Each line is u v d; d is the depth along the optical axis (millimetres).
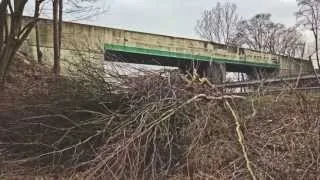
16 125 9688
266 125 8898
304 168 7820
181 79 9398
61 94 9695
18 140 9711
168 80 9125
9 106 9961
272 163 7828
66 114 9500
